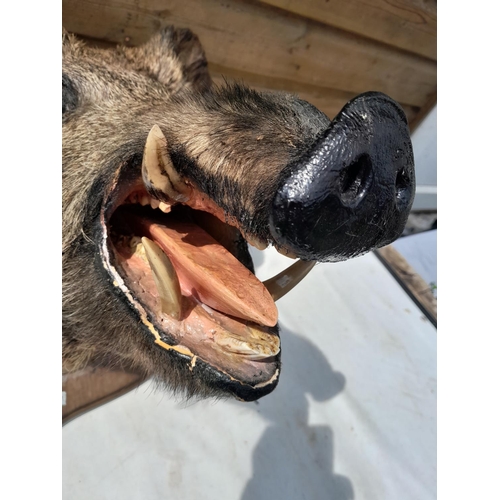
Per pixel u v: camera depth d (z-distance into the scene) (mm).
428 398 715
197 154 285
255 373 287
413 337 791
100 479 554
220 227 370
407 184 249
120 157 320
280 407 664
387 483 623
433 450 660
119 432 595
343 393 698
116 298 305
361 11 704
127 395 630
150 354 308
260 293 299
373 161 220
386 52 815
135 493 552
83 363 453
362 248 235
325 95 836
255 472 597
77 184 336
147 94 403
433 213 1198
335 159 212
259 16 626
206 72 545
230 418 638
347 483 614
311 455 629
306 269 355
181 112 337
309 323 769
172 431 609
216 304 306
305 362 720
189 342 291
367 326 790
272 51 684
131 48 495
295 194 212
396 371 741
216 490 572
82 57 436
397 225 246
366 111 220
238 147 269
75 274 333
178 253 313
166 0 541
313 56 738
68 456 562
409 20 771
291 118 276
